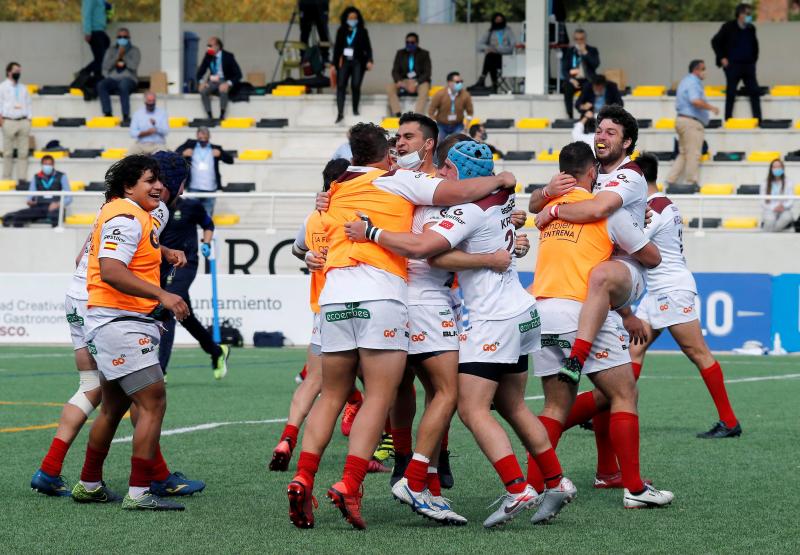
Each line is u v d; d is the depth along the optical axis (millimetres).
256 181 57500
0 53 71250
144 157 14766
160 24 68562
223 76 61969
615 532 13586
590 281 14641
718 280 41312
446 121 53906
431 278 14055
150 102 55312
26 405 25750
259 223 47531
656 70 67938
